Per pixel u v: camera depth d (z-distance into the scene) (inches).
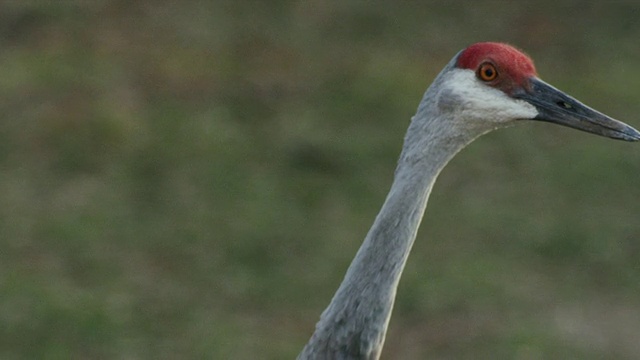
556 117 332.2
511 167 794.8
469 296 649.6
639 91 903.7
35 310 611.8
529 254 698.2
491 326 624.7
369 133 820.0
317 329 328.2
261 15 987.3
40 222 692.7
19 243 673.6
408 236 324.2
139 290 641.6
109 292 636.7
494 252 697.0
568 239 711.1
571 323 633.6
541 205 749.9
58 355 582.2
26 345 589.3
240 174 757.3
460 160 798.5
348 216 722.8
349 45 957.2
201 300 639.8
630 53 984.9
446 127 328.8
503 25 1020.5
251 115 835.4
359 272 323.9
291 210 724.0
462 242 706.2
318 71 904.9
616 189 771.4
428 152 327.9
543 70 942.4
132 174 748.0
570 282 674.2
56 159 756.6
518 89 331.6
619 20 1036.5
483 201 753.6
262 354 594.9
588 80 922.7
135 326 610.9
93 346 593.6
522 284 665.6
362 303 322.0
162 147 775.7
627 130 331.0
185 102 841.5
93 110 807.1
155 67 886.4
